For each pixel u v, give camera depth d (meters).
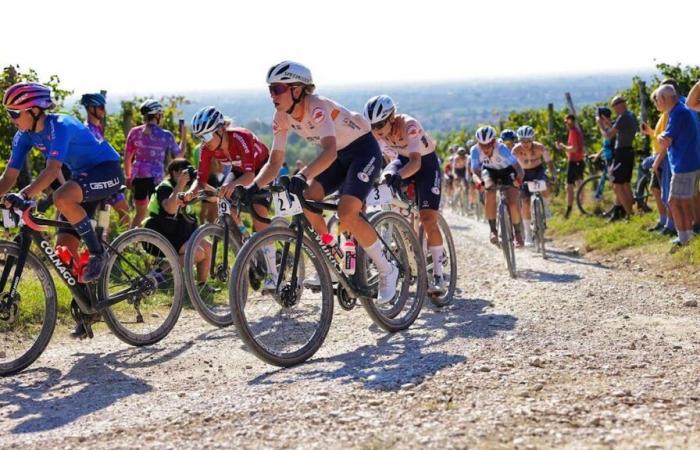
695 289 6.60
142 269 5.49
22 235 4.77
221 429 3.44
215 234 5.94
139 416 3.74
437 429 3.28
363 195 4.91
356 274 5.16
